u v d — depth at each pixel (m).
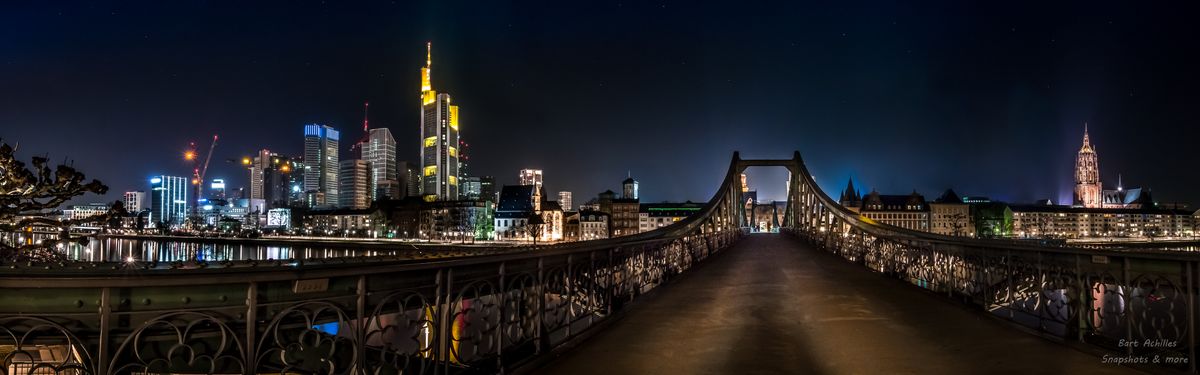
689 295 12.96
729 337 8.55
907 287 14.43
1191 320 6.21
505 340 6.84
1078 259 7.85
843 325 9.41
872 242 20.25
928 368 6.82
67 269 3.90
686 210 150.62
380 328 5.15
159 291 4.15
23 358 5.06
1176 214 179.50
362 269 4.92
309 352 4.76
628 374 6.63
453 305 5.91
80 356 4.07
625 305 11.55
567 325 8.38
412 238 147.88
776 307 11.23
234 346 4.37
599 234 144.38
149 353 4.15
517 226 140.62
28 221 12.16
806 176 51.12
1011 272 9.80
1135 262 6.89
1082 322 7.78
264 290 4.49
